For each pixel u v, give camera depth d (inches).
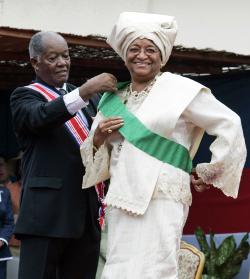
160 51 345.7
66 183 391.2
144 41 342.6
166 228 333.4
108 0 575.5
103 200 369.4
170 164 337.7
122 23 345.4
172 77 344.2
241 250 655.8
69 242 400.2
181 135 342.0
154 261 331.9
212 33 602.2
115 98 353.4
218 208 702.5
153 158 337.1
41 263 390.9
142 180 334.0
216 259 655.8
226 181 339.6
